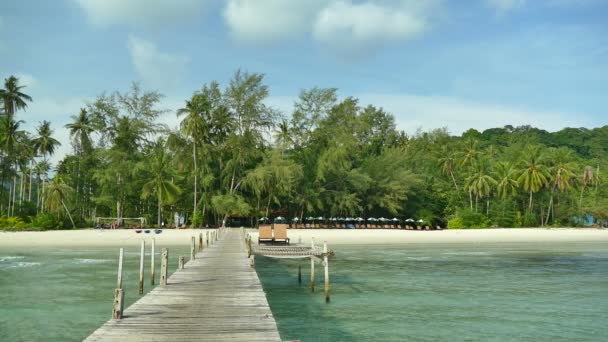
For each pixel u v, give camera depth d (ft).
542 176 246.47
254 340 25.95
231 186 213.25
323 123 237.86
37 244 143.64
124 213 225.35
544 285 71.82
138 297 59.36
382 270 90.02
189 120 203.92
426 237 185.57
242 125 217.15
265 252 74.95
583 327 46.60
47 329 44.14
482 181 249.34
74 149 221.66
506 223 250.57
